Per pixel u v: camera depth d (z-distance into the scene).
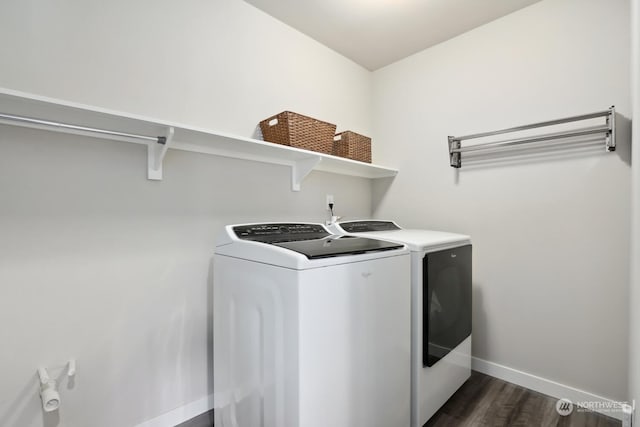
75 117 1.21
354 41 2.33
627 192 1.57
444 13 1.99
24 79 1.19
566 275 1.76
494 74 2.05
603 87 1.64
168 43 1.57
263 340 1.19
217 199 1.75
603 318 1.64
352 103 2.62
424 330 1.52
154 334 1.52
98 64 1.36
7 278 1.16
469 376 1.95
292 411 1.05
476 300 2.13
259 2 1.89
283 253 1.10
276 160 2.03
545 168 1.84
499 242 2.02
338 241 1.48
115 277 1.40
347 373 1.18
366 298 1.26
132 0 1.45
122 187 1.42
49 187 1.24
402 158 2.57
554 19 1.80
